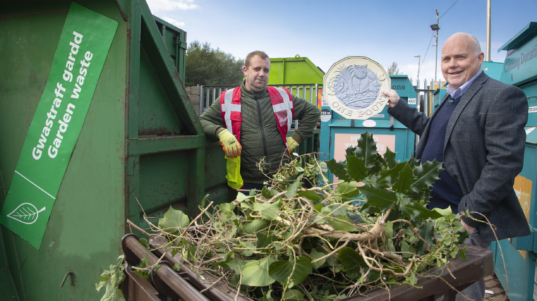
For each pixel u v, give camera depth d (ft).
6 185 5.81
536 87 8.51
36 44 5.37
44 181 5.44
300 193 3.61
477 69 6.64
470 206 5.99
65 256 5.39
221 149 8.08
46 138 5.39
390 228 3.14
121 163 4.81
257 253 3.23
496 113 5.95
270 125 8.71
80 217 5.20
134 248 3.80
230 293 2.94
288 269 2.80
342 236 2.98
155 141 5.37
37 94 5.42
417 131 8.45
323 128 14.01
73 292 5.38
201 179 6.89
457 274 3.26
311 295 3.03
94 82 4.95
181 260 3.48
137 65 4.94
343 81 8.90
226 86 24.32
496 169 5.75
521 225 6.15
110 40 4.81
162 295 3.51
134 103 4.90
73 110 5.12
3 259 5.82
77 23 5.02
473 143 6.26
